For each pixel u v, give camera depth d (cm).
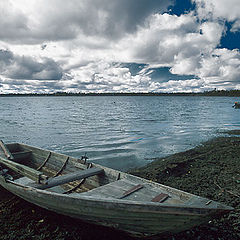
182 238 509
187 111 4981
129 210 442
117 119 3328
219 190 775
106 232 549
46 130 2295
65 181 618
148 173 995
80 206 487
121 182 599
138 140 1769
